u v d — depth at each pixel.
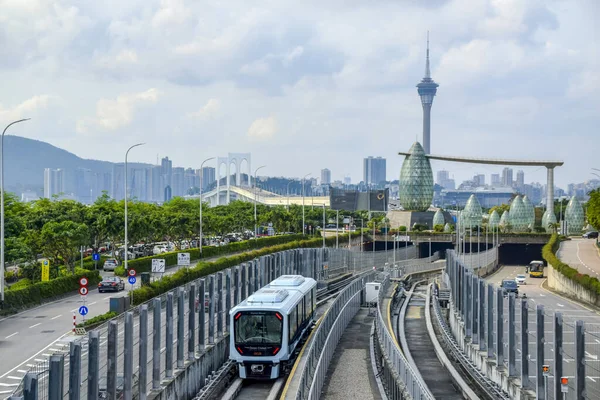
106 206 104.12
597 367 32.44
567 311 74.81
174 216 125.38
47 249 83.81
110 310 58.47
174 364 40.00
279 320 45.69
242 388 44.69
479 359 46.09
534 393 34.91
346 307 69.69
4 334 52.25
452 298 68.06
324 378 45.62
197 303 43.75
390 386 41.19
